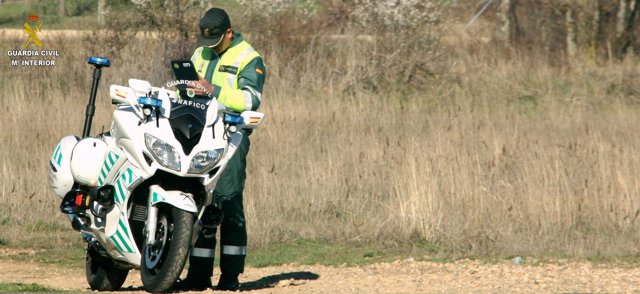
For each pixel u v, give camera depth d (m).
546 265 29.91
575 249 31.83
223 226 24.88
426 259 31.55
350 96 69.88
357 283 26.66
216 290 24.73
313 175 41.59
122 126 21.84
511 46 84.88
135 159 21.69
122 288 27.12
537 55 83.62
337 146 48.44
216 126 22.12
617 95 74.81
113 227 22.55
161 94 21.98
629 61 83.12
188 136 21.64
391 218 35.66
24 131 49.81
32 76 68.00
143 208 22.39
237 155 24.33
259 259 32.31
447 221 35.09
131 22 74.38
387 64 74.44
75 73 68.12
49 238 36.09
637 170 39.28
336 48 76.69
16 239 35.72
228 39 24.66
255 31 77.12
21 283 26.89
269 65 74.19
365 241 34.78
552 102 71.62
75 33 78.75
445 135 50.25
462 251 32.50
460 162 40.34
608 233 34.44
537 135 54.00
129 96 21.94
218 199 24.38
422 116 61.62
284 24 77.00
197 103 22.12
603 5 88.31
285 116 56.56
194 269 24.80
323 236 35.41
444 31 80.50
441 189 37.53
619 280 26.38
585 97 73.69
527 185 37.91
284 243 34.91
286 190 39.78
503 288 25.03
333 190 40.06
